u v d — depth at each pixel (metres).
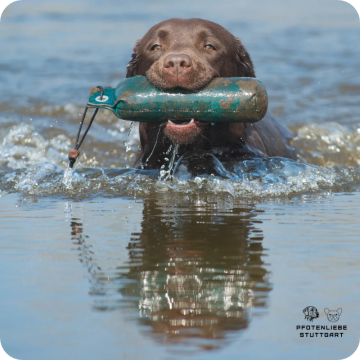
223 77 19.94
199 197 18.47
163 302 9.97
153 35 20.39
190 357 8.23
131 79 18.27
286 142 28.88
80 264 11.85
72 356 8.28
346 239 13.43
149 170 22.03
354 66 49.03
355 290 10.38
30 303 9.97
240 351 8.40
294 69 48.72
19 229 14.63
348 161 29.06
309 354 8.34
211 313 9.55
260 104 17.62
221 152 21.55
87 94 40.75
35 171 22.23
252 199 18.19
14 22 85.75
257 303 9.90
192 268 11.50
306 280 10.85
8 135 31.75
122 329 9.03
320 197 18.50
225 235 13.80
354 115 35.78
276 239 13.47
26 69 49.75
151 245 13.06
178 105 17.56
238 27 74.88
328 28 72.38
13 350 8.46
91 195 18.98
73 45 62.84
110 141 31.72
